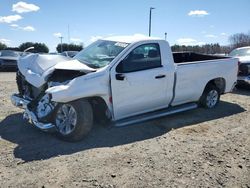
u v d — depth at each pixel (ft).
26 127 19.75
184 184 13.30
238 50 40.88
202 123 22.47
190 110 26.11
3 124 20.26
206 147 17.65
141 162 15.24
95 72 18.06
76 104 17.30
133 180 13.41
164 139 18.69
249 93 35.45
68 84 17.21
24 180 13.05
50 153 15.84
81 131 17.40
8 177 13.25
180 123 22.24
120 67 19.03
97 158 15.46
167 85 21.67
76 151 16.24
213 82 26.61
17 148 16.34
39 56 20.97
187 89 23.43
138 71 19.88
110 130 19.84
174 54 30.07
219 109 26.91
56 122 17.89
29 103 18.93
